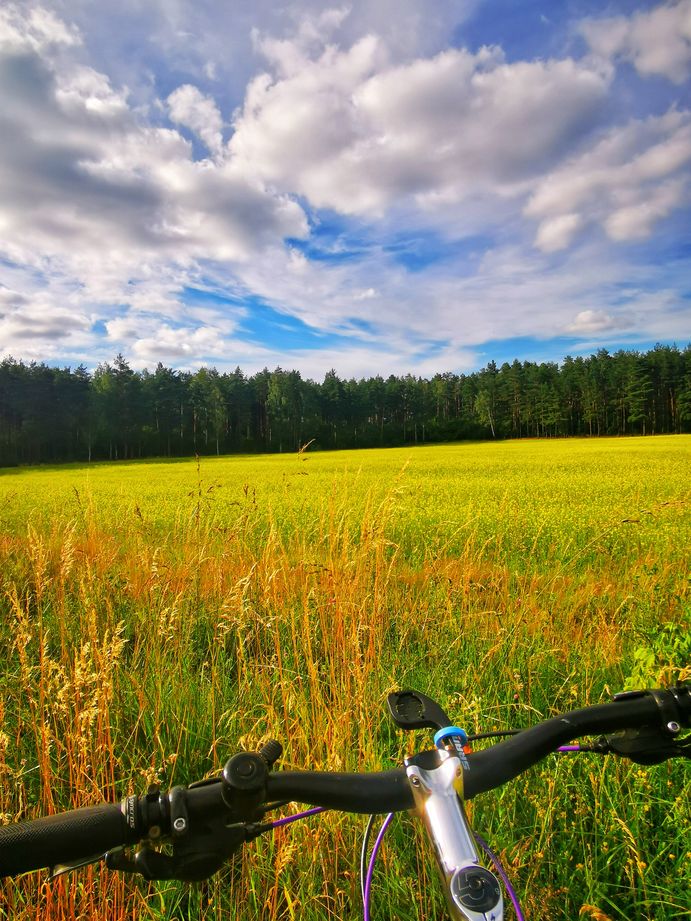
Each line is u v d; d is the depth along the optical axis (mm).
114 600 4785
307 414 107688
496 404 112000
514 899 944
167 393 95250
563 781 2527
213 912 2158
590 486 18188
